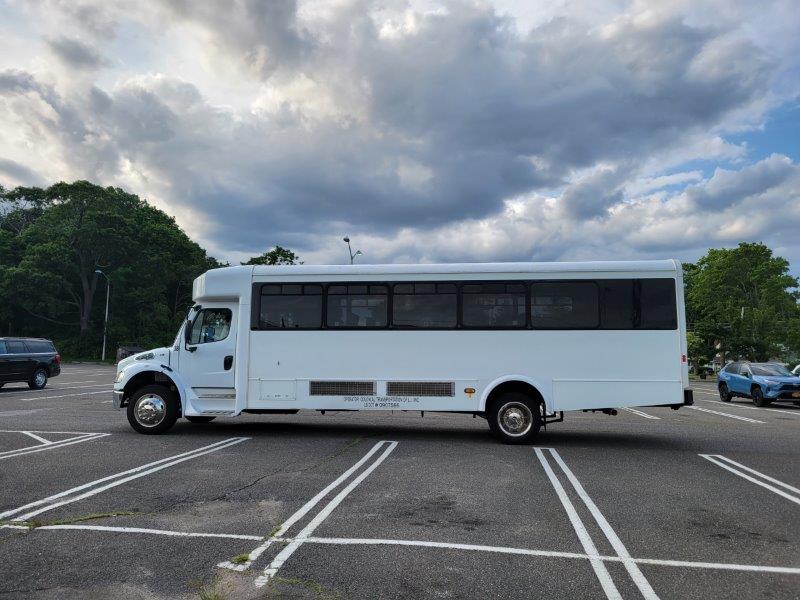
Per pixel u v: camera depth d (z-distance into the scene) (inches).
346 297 437.4
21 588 159.8
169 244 2760.8
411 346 427.8
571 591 162.7
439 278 431.2
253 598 154.9
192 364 446.3
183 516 228.2
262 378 437.1
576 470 330.3
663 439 463.5
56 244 2381.9
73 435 434.6
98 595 155.6
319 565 178.5
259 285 445.1
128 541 197.9
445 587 163.9
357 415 607.2
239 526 216.1
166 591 158.6
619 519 233.3
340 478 299.3
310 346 435.8
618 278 417.4
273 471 314.3
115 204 2672.2
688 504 258.5
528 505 252.5
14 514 228.5
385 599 155.6
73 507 239.0
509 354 420.2
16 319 2600.9
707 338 1946.4
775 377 821.9
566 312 418.9
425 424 532.7
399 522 223.9
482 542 202.4
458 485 287.7
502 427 418.9
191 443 404.8
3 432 447.5
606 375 412.2
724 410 763.4
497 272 426.9
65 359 2305.6
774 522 232.5
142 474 302.7
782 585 169.3
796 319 1760.6
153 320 2586.1
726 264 1929.1
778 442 454.6
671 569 180.5
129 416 441.7
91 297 2529.5
